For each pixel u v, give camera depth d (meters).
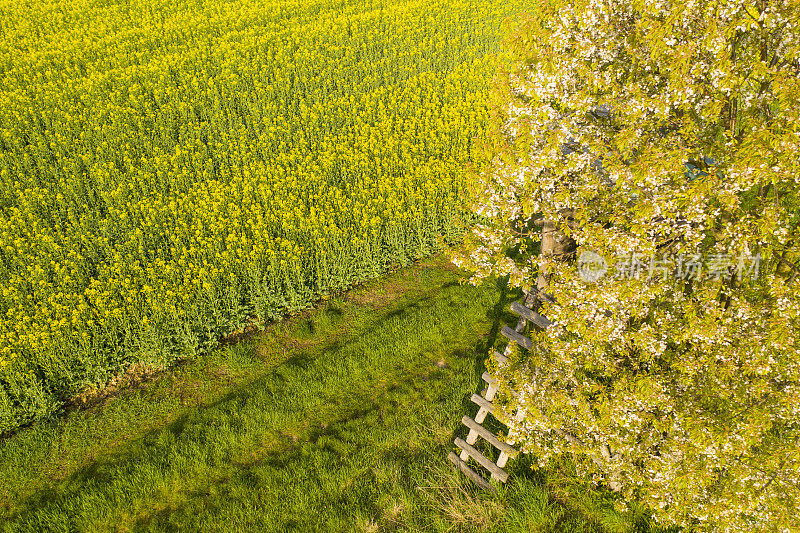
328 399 9.83
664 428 5.96
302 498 7.93
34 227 13.31
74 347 10.09
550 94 5.73
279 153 17.34
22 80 21.55
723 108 5.62
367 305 12.25
